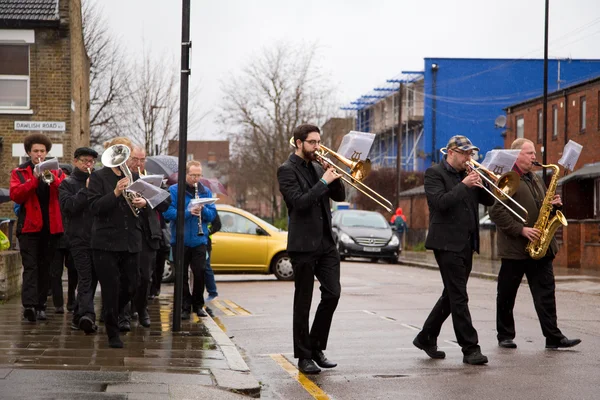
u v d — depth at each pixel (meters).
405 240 50.22
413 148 71.31
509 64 68.62
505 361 9.21
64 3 27.31
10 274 14.74
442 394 7.52
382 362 9.30
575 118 38.75
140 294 11.45
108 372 7.76
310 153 8.67
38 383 7.14
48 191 11.59
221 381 7.66
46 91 27.38
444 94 69.00
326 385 8.06
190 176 12.98
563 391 7.57
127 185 9.14
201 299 13.20
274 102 63.34
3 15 27.03
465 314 9.14
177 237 11.06
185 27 11.04
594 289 20.00
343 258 35.84
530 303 15.83
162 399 6.77
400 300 16.80
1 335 10.28
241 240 22.28
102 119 47.56
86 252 10.57
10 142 27.23
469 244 9.29
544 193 10.55
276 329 12.45
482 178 9.42
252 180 77.00
